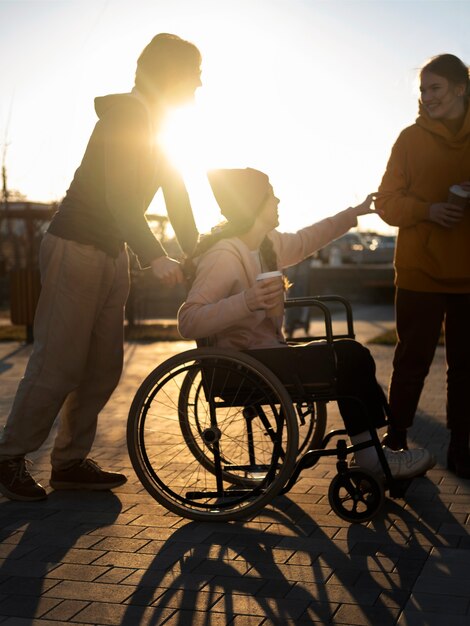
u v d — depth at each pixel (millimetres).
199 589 2992
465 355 4391
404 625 2672
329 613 2771
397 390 4383
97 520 3803
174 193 4324
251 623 2705
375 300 23656
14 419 4113
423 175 4352
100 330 4246
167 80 4020
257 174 3797
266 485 3748
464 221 4293
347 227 4359
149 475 3842
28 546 3455
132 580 3082
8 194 16562
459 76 4270
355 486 3982
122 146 3877
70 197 4102
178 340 12391
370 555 3303
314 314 18875
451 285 4297
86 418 4297
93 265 4062
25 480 4133
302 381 3711
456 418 4461
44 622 2730
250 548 3414
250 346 3816
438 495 4102
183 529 3672
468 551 3330
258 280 3518
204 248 3803
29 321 12172
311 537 3537
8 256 19359
